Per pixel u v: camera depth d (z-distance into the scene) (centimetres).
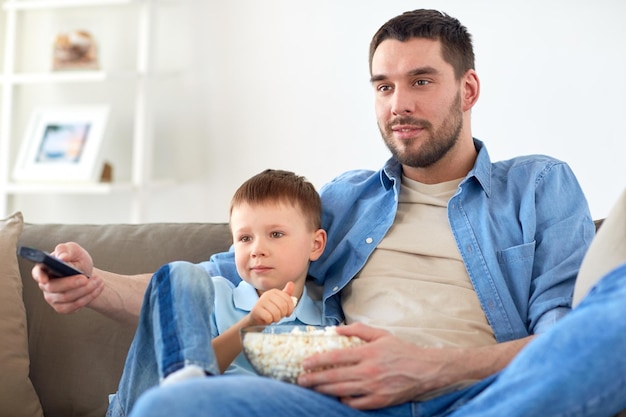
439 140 173
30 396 171
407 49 173
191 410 107
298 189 174
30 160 329
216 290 167
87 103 349
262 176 175
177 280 138
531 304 158
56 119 334
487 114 296
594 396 109
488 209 170
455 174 179
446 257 167
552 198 168
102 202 347
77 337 179
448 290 162
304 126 321
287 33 323
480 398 116
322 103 318
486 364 138
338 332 136
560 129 289
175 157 338
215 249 188
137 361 144
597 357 109
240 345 149
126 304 166
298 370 132
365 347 132
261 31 326
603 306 113
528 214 166
